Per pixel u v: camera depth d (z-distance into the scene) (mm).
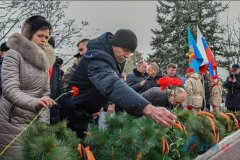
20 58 3455
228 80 10852
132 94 2629
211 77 9383
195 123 3980
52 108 3576
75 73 3379
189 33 8633
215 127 4215
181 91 4492
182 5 34531
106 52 3150
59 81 4555
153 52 35125
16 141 3330
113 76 2816
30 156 2480
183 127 3686
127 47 3203
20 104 3117
